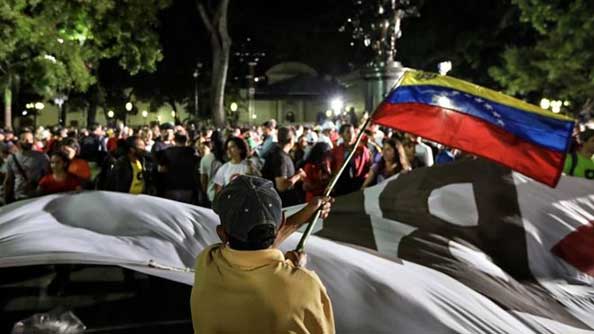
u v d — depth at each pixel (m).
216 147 11.03
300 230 6.13
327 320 2.65
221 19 38.94
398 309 4.28
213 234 4.50
